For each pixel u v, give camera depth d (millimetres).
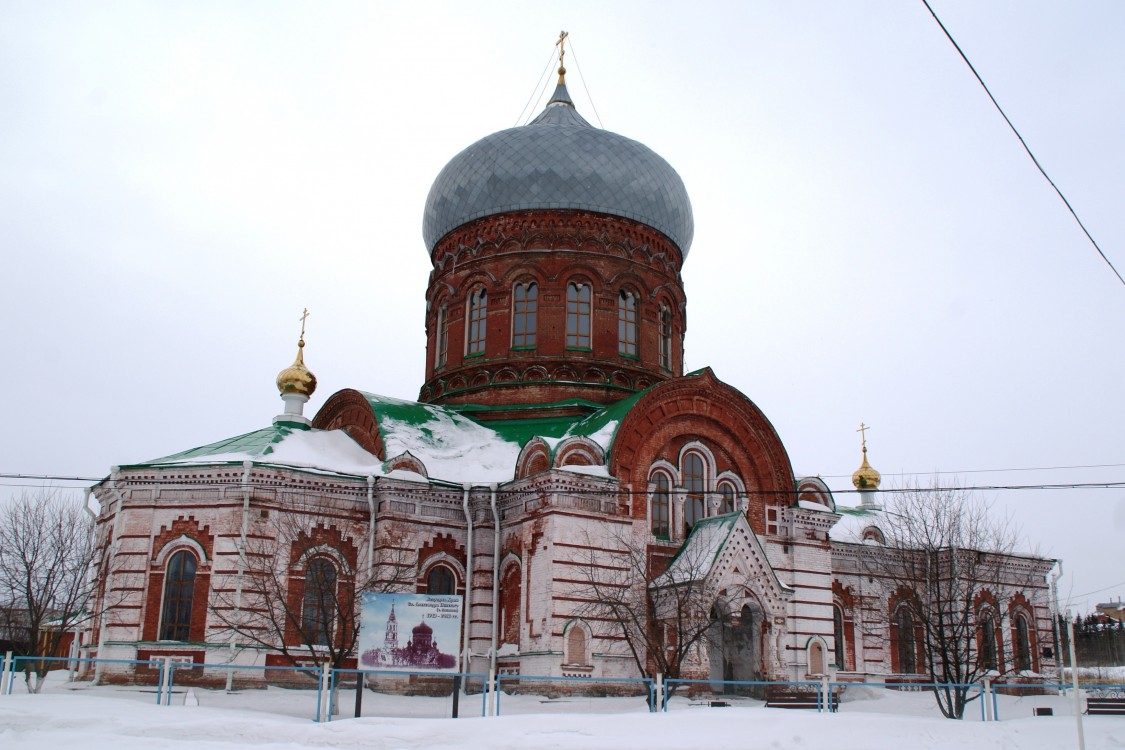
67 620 41875
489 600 41125
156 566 38062
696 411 43688
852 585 51281
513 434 45688
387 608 28031
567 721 25172
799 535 43938
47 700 27688
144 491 38844
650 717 25578
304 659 37594
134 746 22203
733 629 41938
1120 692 49500
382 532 39688
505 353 48125
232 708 31438
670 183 51812
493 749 22828
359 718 25016
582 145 49969
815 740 24922
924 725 27141
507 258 49156
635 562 39094
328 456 41906
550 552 38344
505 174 49688
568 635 37656
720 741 24094
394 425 43625
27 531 42750
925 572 40344
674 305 51688
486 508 42031
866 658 50312
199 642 36906
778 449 44875
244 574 37188
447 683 39156
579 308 48750
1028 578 56469
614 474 40344
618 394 47781
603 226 49594
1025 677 53562
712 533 40250
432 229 52750
